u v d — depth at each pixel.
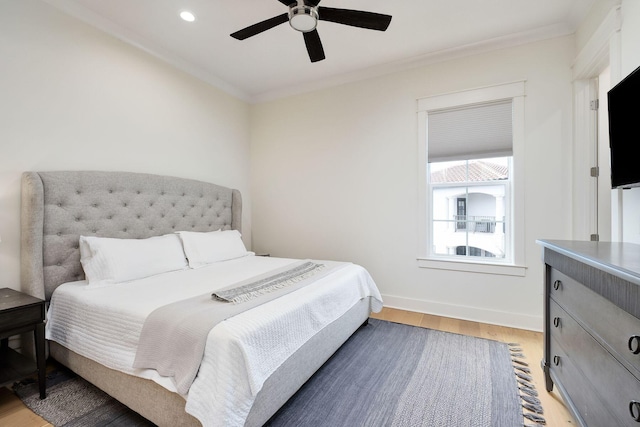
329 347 1.97
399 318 2.88
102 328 1.59
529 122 2.57
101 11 2.28
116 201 2.45
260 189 3.97
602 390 1.07
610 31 1.82
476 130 2.82
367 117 3.27
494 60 2.70
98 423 1.47
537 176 2.55
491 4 2.19
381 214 3.22
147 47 2.72
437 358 2.11
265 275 2.26
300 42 2.70
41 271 1.98
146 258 2.29
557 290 1.55
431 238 3.08
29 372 1.63
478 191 2.88
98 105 2.39
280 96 3.80
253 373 1.20
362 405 1.61
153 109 2.81
